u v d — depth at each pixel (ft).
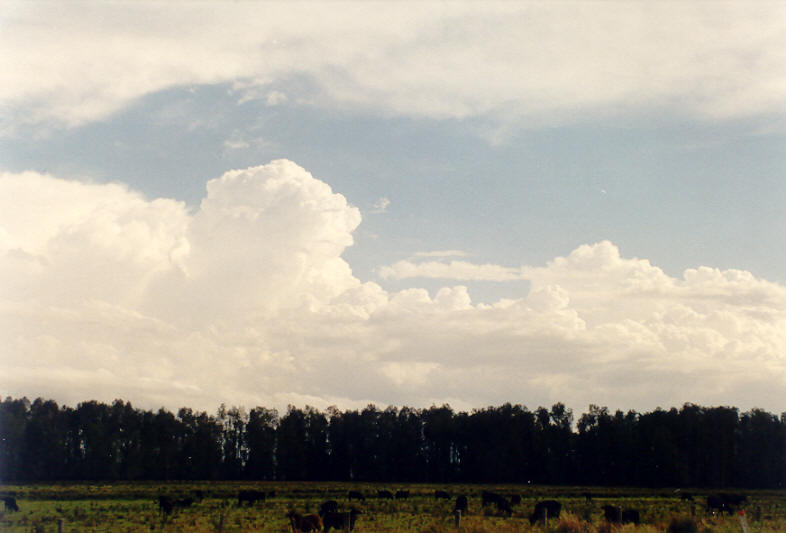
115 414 595.06
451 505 252.21
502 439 594.24
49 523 173.58
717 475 545.44
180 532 141.49
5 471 551.59
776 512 228.43
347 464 620.90
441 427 611.47
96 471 565.12
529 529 115.75
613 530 110.83
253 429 614.34
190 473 588.09
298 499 291.99
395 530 139.74
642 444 540.93
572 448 593.83
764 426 550.77
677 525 119.03
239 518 187.62
